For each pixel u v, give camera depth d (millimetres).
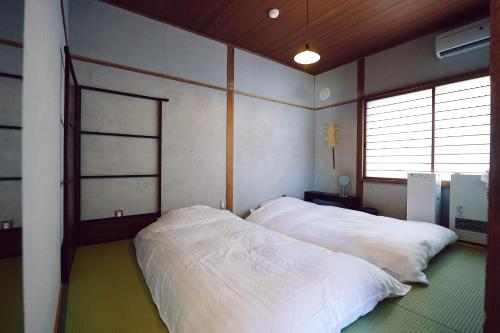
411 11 2861
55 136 1401
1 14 821
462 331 1388
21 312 741
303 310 1149
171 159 3111
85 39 2578
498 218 396
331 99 4461
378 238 2189
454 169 3090
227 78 3607
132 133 2842
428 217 3021
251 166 3873
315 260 1606
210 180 3434
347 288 1373
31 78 830
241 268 1533
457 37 2879
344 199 3951
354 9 2846
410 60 3467
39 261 945
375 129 3887
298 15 2977
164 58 3066
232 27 3234
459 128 3043
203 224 2580
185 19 3061
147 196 2951
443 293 1768
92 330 1362
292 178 4414
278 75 4219
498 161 395
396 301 1659
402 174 3576
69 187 1993
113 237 2734
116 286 1824
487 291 413
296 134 4469
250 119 3863
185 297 1317
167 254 1847
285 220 3016
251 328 1036
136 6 2812
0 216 794
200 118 3348
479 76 2855
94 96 2619
